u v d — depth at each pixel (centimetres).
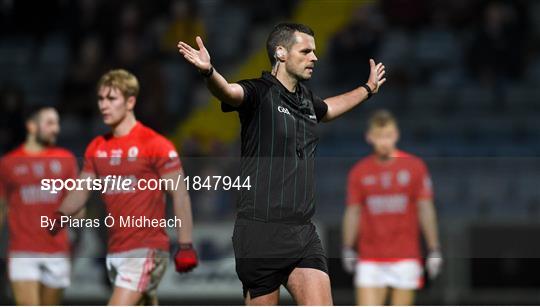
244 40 5962
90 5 5766
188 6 5766
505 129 5428
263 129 1827
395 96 5525
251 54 5900
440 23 5875
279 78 1875
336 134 5350
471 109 5500
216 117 5547
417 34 5838
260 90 1828
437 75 5656
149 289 2183
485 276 3475
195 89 5653
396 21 5881
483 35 5591
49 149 2803
